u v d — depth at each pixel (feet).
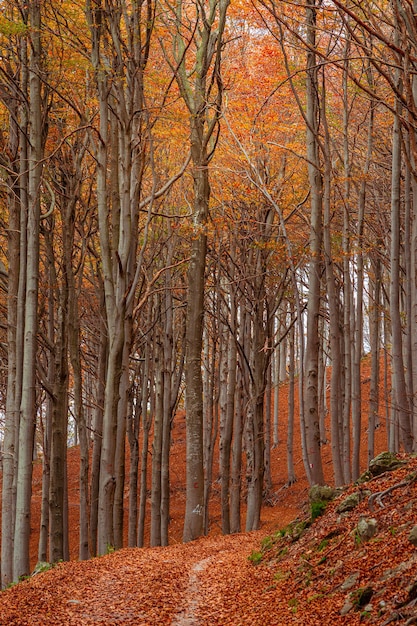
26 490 53.16
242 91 65.41
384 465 43.70
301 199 69.21
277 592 31.96
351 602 25.86
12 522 58.08
